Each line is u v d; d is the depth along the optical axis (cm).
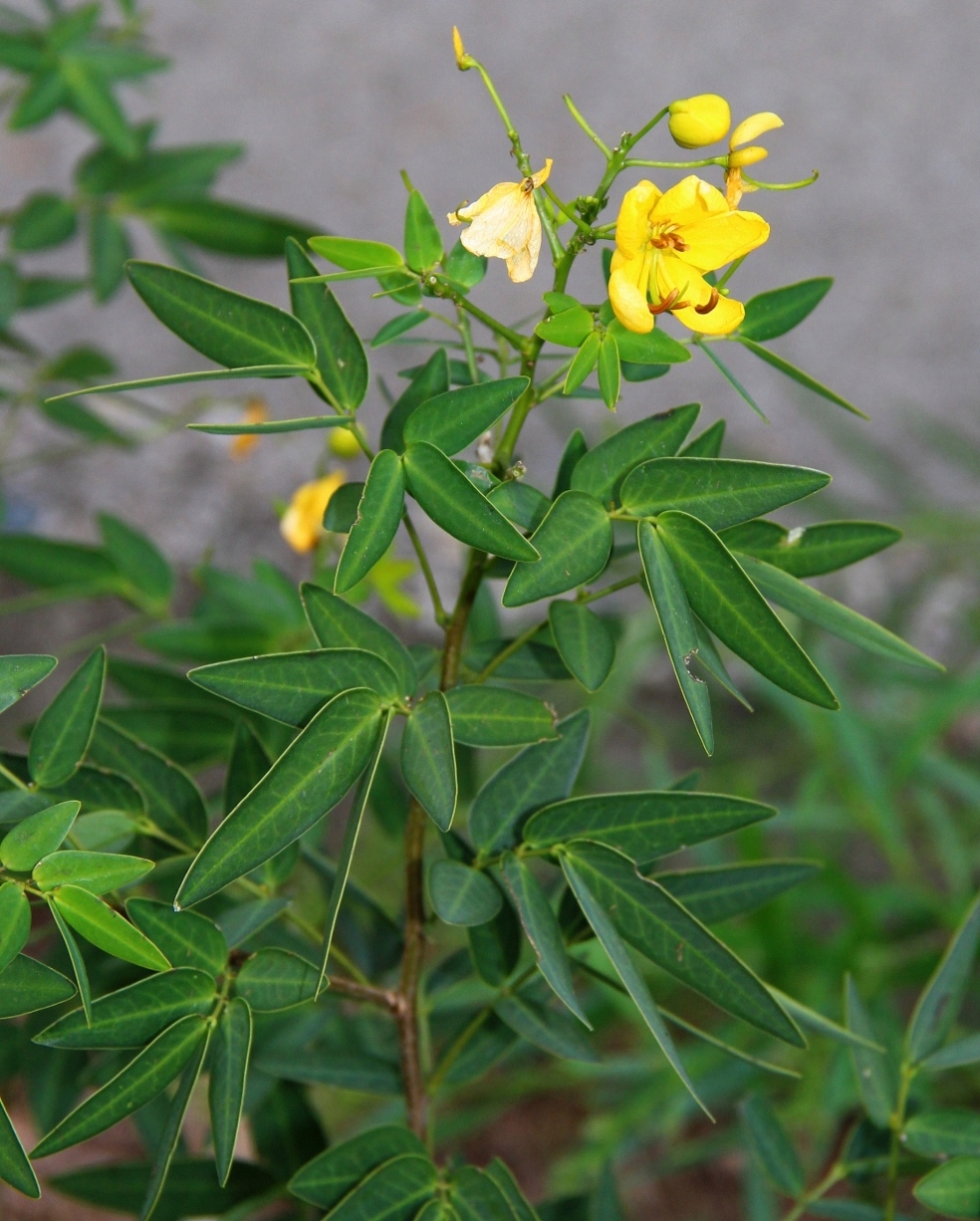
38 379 117
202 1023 72
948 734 162
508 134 70
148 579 100
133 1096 71
